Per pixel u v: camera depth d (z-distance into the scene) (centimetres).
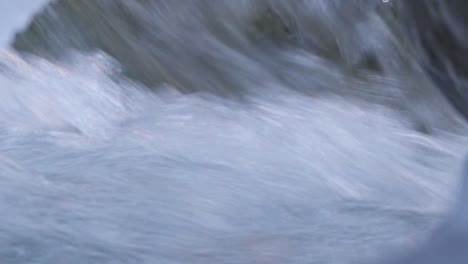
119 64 791
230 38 813
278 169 603
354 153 636
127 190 546
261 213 520
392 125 689
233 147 639
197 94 775
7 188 530
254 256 452
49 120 701
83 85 746
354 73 766
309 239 472
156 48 803
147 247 462
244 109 729
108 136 674
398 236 468
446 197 559
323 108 720
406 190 582
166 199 528
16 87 728
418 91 702
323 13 796
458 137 668
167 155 619
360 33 770
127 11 820
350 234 478
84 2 821
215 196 544
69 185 550
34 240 455
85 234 470
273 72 791
